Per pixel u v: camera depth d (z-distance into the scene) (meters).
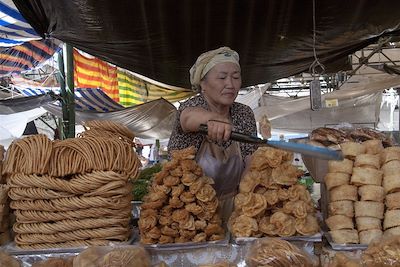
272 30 4.00
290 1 3.52
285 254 1.31
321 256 1.48
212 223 1.49
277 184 1.50
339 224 1.49
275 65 4.84
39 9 3.42
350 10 3.64
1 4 4.03
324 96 7.02
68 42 4.08
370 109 10.09
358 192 1.54
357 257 1.39
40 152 1.50
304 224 1.45
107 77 7.98
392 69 7.19
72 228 1.50
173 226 1.47
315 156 1.24
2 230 1.60
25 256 1.49
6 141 8.00
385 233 1.47
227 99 1.83
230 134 1.40
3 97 8.16
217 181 1.75
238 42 4.24
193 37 4.09
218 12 3.65
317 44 4.27
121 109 7.60
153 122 8.62
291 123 11.16
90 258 1.31
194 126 1.61
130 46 4.22
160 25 3.80
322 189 1.74
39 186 1.50
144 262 1.32
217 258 1.47
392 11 3.64
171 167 1.49
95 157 1.50
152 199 1.48
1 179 1.63
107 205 1.50
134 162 1.57
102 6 3.42
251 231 1.46
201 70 1.86
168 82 5.30
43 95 5.97
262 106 9.05
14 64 6.38
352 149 1.57
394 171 1.51
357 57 7.37
